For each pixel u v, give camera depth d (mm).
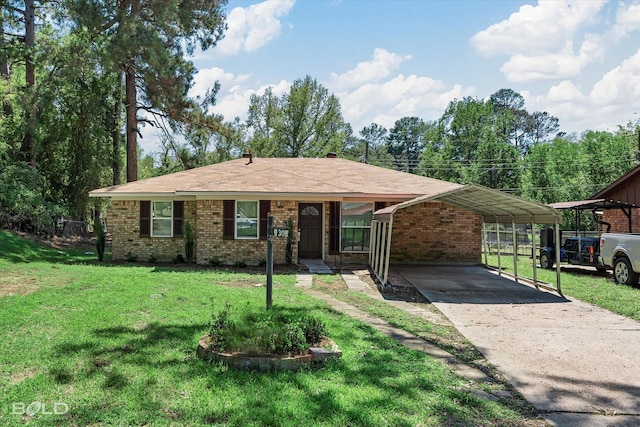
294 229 16359
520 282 13336
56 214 24078
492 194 11250
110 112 28578
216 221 16406
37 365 5273
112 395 4461
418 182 18734
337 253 17125
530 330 7855
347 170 20297
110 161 28969
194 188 16188
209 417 4043
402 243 17625
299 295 10297
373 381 5027
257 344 5457
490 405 4629
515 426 4211
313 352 5461
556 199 38031
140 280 11492
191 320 7367
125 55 22859
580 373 5691
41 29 25312
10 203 21453
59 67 24625
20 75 30641
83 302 8625
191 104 27969
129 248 17375
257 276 13281
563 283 13141
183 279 11977
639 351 6645
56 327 6863
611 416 4469
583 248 15953
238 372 5094
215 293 9914
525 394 4984
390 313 8961
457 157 54031
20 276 12031
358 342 6547
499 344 6965
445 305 10000
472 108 53125
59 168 27312
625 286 12547
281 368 5199
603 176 36438
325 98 44875
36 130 24109
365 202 17203
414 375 5301
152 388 4637
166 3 24562
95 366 5227
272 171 19047
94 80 26531
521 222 13641
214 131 30047
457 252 17625
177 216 17266
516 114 77875
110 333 6539
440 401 4609
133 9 25109
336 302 9828
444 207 17641
